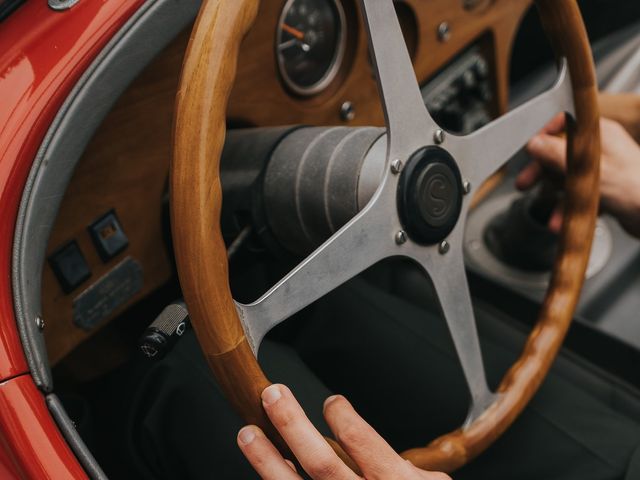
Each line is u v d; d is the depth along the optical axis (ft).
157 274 3.08
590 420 3.04
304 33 3.24
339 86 3.55
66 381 3.60
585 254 2.93
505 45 4.65
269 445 1.93
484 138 2.45
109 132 2.70
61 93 2.19
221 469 2.87
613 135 3.48
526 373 2.78
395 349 3.44
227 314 1.88
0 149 2.11
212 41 1.84
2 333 2.01
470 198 2.46
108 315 2.96
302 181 2.43
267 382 1.98
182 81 1.84
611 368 3.74
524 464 2.93
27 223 2.13
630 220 3.43
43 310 2.75
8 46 2.23
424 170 2.23
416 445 3.20
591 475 2.82
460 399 3.20
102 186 2.76
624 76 4.92
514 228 4.06
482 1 4.28
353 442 1.96
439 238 2.35
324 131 2.51
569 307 2.90
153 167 2.88
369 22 2.08
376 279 4.29
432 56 4.09
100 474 1.99
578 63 2.69
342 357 3.51
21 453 1.94
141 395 3.14
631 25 5.26
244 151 2.59
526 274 4.06
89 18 2.27
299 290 2.06
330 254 2.11
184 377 3.13
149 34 2.35
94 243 2.81
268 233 2.61
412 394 3.28
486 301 4.16
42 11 2.30
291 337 3.78
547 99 2.68
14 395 1.97
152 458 3.04
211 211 1.84
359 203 2.29
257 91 3.15
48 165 2.18
